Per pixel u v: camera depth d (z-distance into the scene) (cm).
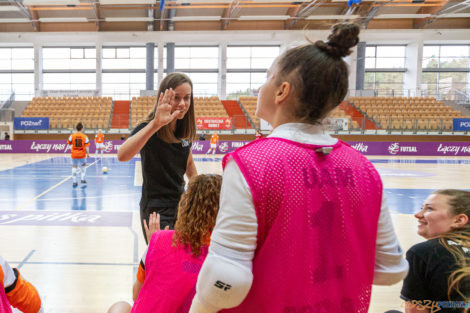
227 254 71
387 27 2441
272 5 2095
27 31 2367
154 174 190
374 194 81
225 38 2416
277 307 73
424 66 2598
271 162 72
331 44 79
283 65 81
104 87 2541
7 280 125
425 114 2216
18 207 621
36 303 137
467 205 148
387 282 87
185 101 181
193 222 124
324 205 73
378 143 2011
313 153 77
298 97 79
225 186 75
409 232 484
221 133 2069
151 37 2386
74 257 365
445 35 2420
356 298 77
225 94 2475
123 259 362
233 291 69
